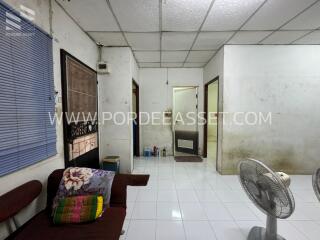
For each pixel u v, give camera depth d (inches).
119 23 99.3
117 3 80.8
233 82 133.0
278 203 53.9
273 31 109.8
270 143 136.9
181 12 88.7
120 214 57.8
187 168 154.8
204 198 101.2
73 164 90.7
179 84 195.3
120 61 135.9
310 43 129.3
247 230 74.5
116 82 136.8
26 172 59.0
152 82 195.5
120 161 139.9
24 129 57.8
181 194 106.0
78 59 98.8
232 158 137.4
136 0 78.8
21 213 57.2
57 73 78.3
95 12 87.7
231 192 108.7
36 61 64.0
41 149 66.6
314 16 92.6
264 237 66.7
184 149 200.2
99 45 132.6
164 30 108.3
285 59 132.3
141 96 196.2
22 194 50.8
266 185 54.9
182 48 139.0
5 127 50.5
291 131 136.4
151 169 151.8
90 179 61.4
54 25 76.3
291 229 75.3
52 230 49.8
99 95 134.3
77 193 58.8
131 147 142.6
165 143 199.9
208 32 111.0
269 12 88.8
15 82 54.2
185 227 76.3
